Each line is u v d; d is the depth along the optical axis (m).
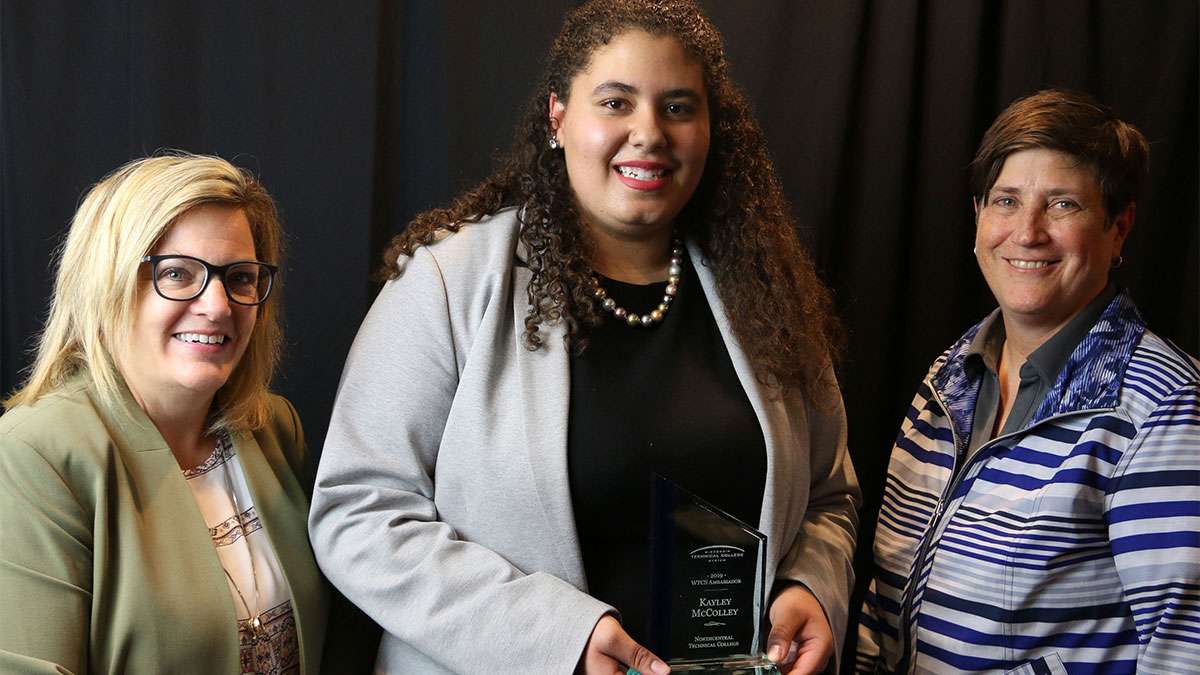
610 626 1.40
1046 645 1.61
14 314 2.08
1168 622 1.51
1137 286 2.31
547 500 1.46
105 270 1.40
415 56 2.14
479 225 1.60
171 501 1.43
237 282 1.48
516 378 1.50
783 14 2.20
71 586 1.33
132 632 1.35
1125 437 1.57
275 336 1.61
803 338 1.68
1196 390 1.54
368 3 2.09
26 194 2.06
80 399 1.41
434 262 1.54
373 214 2.12
